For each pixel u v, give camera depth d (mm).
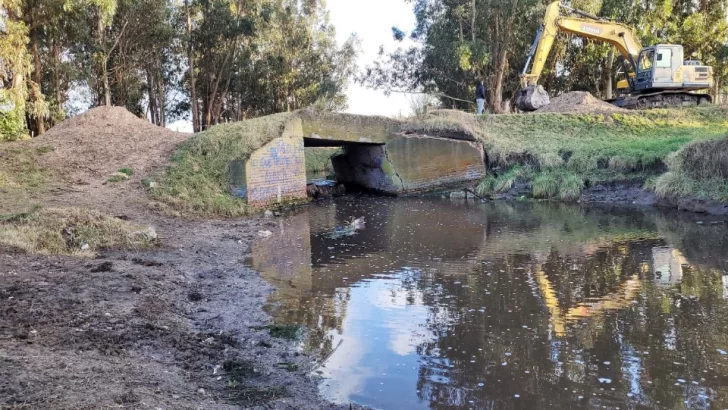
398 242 12219
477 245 11680
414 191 20922
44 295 6543
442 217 15867
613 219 14727
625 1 33531
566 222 14477
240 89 45000
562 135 21891
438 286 8445
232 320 6816
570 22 25531
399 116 21578
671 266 9422
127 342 5441
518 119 22984
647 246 11117
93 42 31234
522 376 5133
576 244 11523
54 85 29078
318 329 6523
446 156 20859
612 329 6363
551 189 19031
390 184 20953
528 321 6715
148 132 20078
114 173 16312
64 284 7156
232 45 41062
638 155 18266
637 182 17922
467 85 39156
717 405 4508
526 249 11133
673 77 24203
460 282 8664
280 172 18078
